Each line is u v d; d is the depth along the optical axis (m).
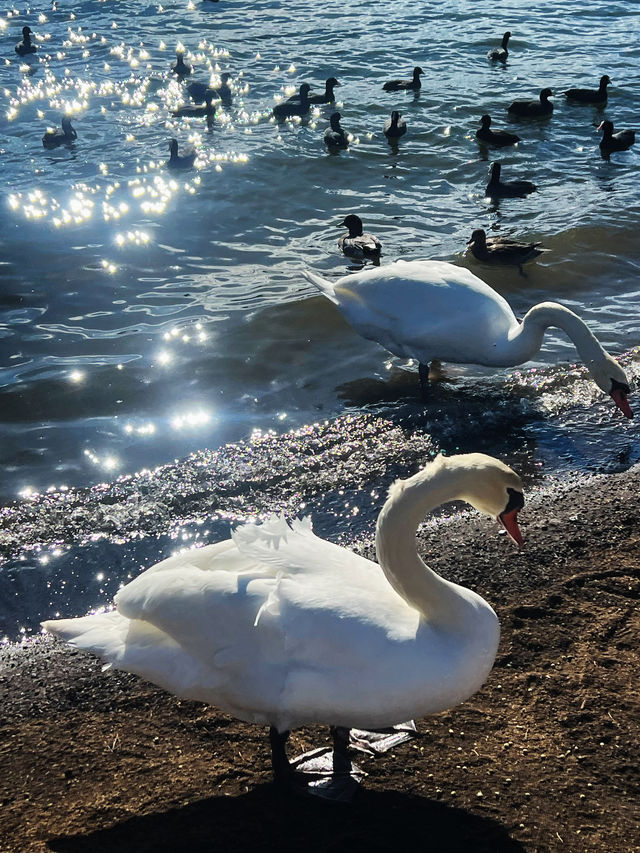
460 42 27.06
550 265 14.01
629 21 29.19
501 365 10.73
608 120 21.66
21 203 16.66
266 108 22.22
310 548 5.23
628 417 9.84
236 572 5.09
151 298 13.16
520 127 21.06
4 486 9.09
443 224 15.91
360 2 30.81
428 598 4.78
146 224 15.79
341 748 5.49
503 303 10.98
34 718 6.13
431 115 21.58
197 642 4.94
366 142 19.89
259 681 4.84
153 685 6.32
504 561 7.55
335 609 4.79
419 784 5.27
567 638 6.48
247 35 27.80
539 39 27.44
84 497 8.91
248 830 5.02
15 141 20.11
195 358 11.52
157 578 5.14
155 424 10.20
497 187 16.77
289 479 9.20
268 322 12.38
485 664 4.82
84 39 27.59
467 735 5.61
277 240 15.27
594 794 5.14
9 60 25.84
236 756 5.60
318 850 4.88
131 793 5.34
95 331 12.20
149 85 23.80
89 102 22.67
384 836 4.93
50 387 10.84
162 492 9.00
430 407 10.55
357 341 11.98
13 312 12.70
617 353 11.66
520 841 4.84
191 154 18.61
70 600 7.54
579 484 8.89
